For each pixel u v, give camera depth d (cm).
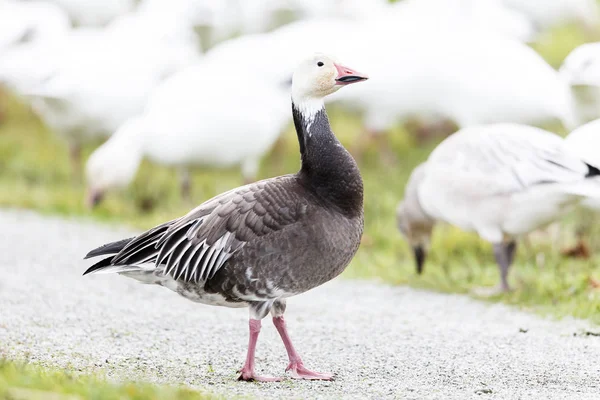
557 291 1189
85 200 1838
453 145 1260
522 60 1689
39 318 1031
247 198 839
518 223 1206
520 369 878
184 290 859
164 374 843
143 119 1752
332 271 859
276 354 942
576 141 1259
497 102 1673
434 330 1041
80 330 991
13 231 1580
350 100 1862
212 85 1692
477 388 811
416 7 2080
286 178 868
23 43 2119
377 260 1455
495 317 1107
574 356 926
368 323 1076
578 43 2606
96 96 1886
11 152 2208
